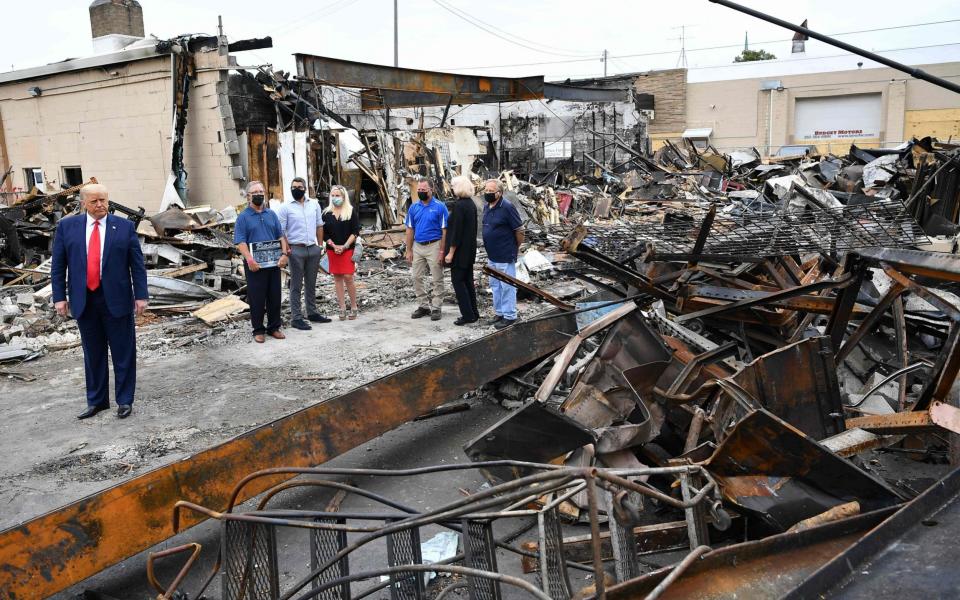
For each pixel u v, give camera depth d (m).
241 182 16.42
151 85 17.17
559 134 31.53
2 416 5.95
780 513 3.31
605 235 7.50
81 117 18.94
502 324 8.41
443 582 3.43
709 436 4.24
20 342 8.08
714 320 6.18
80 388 6.65
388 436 5.46
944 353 4.02
